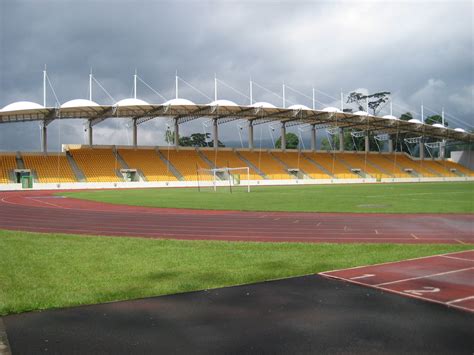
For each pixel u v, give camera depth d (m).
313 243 13.18
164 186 62.31
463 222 18.69
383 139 95.81
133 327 5.74
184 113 62.91
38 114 55.75
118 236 15.16
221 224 18.62
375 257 10.48
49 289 7.74
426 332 5.47
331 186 62.84
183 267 9.56
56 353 4.93
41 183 55.50
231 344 5.15
